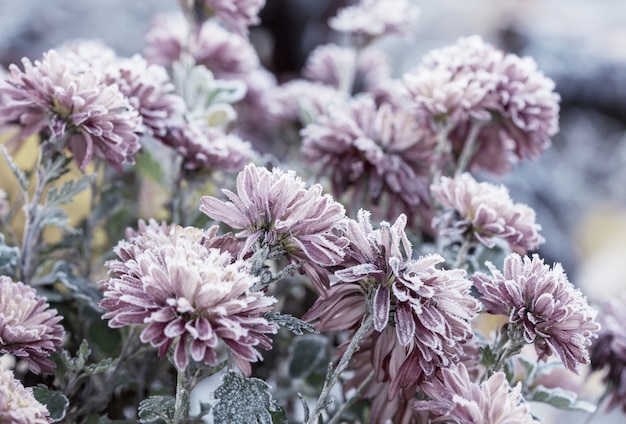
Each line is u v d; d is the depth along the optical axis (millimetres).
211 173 655
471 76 637
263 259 509
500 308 542
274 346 723
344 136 651
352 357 567
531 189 1127
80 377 574
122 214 712
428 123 675
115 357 638
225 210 511
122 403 650
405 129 663
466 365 560
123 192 732
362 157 657
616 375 647
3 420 490
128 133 573
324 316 537
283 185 510
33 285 629
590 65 1337
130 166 726
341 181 664
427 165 671
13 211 688
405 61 1403
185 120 678
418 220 676
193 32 725
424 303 509
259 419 525
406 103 827
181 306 477
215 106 729
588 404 592
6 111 590
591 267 1185
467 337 530
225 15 713
